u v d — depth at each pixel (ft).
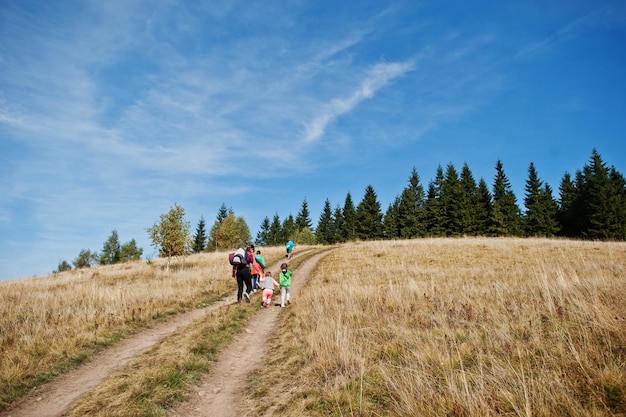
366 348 21.06
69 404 16.48
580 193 186.09
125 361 22.18
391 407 14.15
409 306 30.01
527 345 18.28
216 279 57.06
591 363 15.06
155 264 91.09
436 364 17.48
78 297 41.01
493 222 202.80
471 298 31.35
